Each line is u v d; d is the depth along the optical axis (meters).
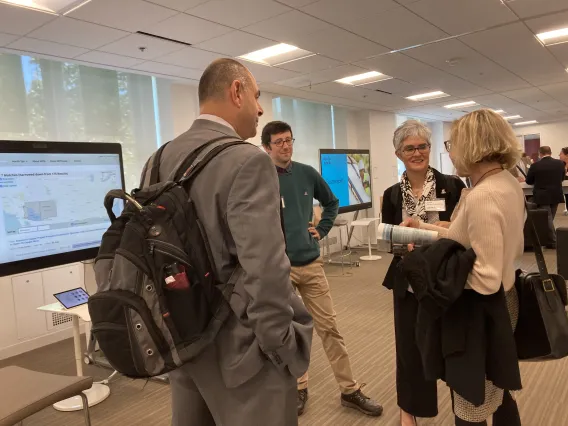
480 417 1.35
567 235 2.39
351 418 2.27
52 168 2.54
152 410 2.52
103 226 2.81
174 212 0.93
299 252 2.26
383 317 4.00
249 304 0.93
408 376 1.85
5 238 2.34
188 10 3.23
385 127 9.12
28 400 1.56
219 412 1.01
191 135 1.10
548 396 2.36
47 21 3.25
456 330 1.27
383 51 4.62
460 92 7.39
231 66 1.13
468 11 3.62
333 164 6.84
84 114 4.69
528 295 1.36
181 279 0.88
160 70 4.86
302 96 6.97
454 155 1.37
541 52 5.05
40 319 3.87
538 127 14.34
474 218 1.23
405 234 1.54
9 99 4.07
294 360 1.03
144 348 0.86
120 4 3.05
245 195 0.92
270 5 3.23
